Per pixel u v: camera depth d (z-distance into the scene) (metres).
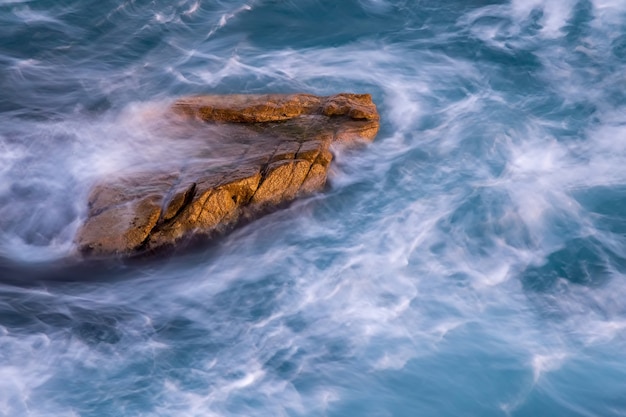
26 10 20.59
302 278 12.79
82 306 12.08
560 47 20.47
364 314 12.10
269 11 21.70
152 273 12.70
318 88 18.23
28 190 14.20
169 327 11.82
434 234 13.81
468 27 21.39
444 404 10.77
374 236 13.76
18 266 12.73
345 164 15.23
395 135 16.58
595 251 13.54
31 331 11.53
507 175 15.46
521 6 22.39
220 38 20.36
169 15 21.06
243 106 15.64
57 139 15.64
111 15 20.77
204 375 11.02
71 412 10.30
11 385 10.61
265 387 10.88
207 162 14.04
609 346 11.61
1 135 15.76
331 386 10.95
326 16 21.70
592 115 17.69
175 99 16.80
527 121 17.38
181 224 12.79
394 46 20.47
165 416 10.34
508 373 11.16
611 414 10.65
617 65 19.64
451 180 15.27
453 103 18.02
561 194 14.91
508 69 19.53
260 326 11.88
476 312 12.19
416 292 12.52
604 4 22.22
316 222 14.06
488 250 13.50
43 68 18.58
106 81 18.20
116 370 11.01
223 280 12.71
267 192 13.62
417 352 11.47
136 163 14.41
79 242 12.59
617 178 15.42
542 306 12.34
